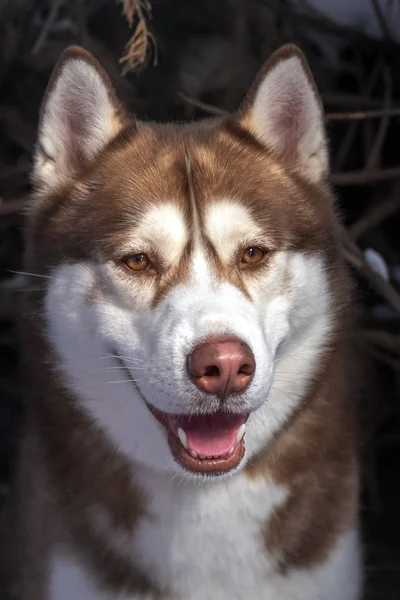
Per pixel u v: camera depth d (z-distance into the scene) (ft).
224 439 11.50
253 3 19.45
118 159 12.73
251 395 10.96
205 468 11.41
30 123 20.93
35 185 13.20
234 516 12.74
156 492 12.67
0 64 20.13
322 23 19.10
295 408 12.87
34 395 13.61
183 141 12.81
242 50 19.39
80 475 13.05
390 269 19.04
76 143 13.05
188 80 21.65
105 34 20.89
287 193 12.63
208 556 12.81
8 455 20.65
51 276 12.64
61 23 19.13
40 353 13.17
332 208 13.32
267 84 12.89
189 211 11.76
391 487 20.33
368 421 18.01
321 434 13.20
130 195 12.10
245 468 12.67
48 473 13.43
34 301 13.10
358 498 14.17
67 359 12.73
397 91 19.84
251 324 11.04
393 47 18.86
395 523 19.30
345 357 13.94
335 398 13.46
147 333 11.51
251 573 12.91
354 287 14.48
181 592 12.93
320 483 13.25
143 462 12.59
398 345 17.95
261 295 11.87
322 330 12.89
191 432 11.53
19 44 19.65
